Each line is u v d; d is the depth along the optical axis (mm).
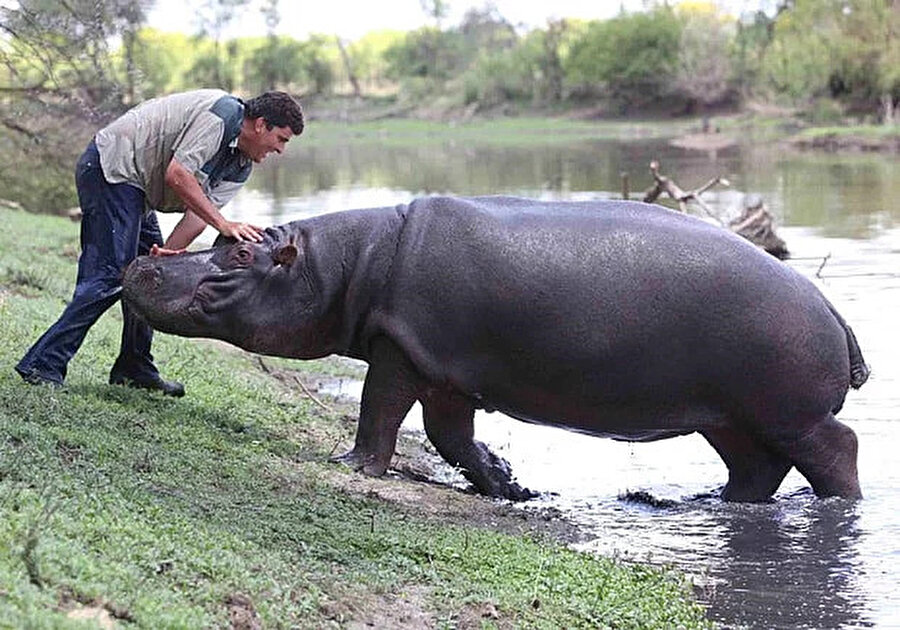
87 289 9039
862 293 17359
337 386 13344
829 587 7551
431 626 6078
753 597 7367
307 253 9164
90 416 8336
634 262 8922
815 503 9266
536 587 6984
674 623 6832
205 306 9008
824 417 9266
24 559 5125
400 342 9000
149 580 5480
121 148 8969
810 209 28906
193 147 8836
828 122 67312
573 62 96812
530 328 8914
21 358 9664
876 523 8797
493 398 9203
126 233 9070
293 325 9148
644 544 8367
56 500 6086
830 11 72750
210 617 5312
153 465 7617
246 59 118562
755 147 57188
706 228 9172
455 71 120938
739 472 9492
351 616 5922
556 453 10883
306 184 42438
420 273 8977
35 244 17922
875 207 29016
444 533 7695
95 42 15109
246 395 10875
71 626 4762
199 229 9375
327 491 8258
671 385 9023
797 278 9273
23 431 7332
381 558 6922
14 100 19516
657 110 92375
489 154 59000
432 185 40312
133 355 9781
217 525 6680
